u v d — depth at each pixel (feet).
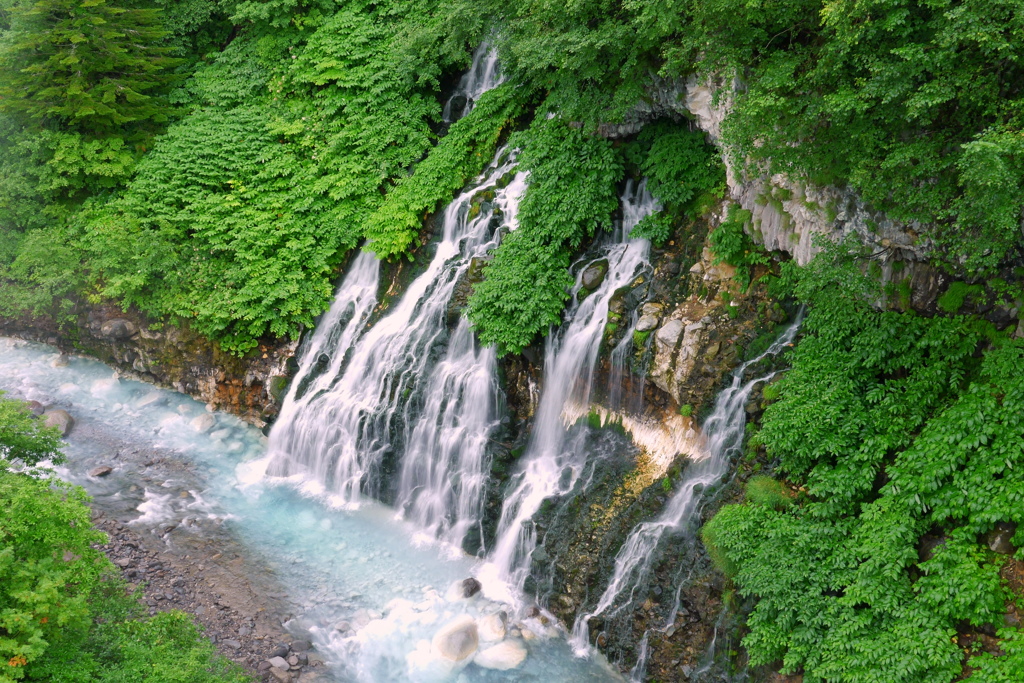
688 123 56.65
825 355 43.06
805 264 46.34
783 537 39.78
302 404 64.69
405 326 62.54
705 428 47.19
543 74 59.06
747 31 41.06
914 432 39.52
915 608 35.17
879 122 37.93
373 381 62.39
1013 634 32.60
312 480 62.13
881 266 42.50
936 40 33.12
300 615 47.67
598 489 49.62
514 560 50.78
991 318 38.68
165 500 57.82
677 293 51.55
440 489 56.54
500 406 56.18
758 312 48.24
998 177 30.73
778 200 47.24
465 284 59.98
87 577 34.27
